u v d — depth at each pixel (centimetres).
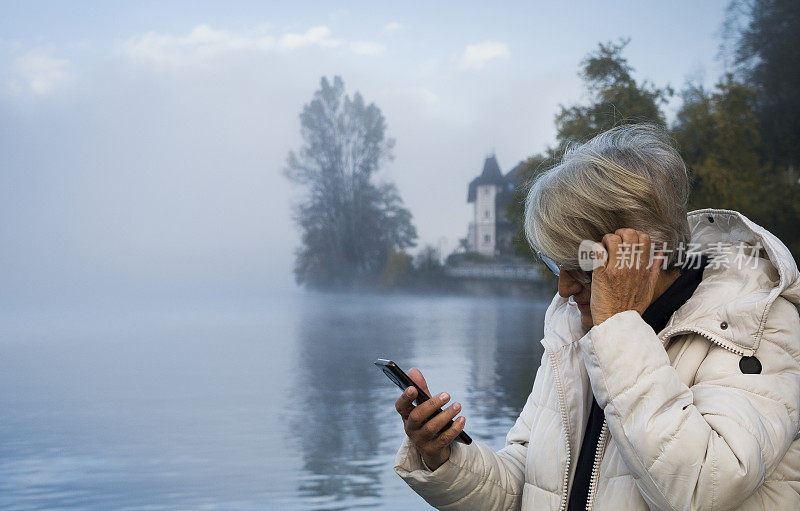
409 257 11500
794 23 4384
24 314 8850
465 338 4372
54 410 2211
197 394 2492
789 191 3900
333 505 982
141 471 1320
